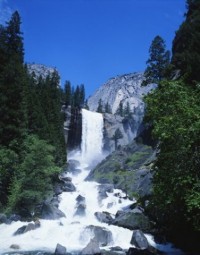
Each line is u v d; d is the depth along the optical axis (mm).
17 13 73625
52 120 68438
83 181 67562
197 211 21109
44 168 42062
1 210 39000
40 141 43469
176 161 20422
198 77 50812
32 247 29047
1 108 44094
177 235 30703
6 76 46906
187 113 20250
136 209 39250
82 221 40188
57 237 31953
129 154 70000
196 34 57719
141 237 30453
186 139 19812
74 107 114562
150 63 70500
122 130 126062
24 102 49000
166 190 20516
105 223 38969
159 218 32625
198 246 28578
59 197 48812
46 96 71750
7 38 72250
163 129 20641
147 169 54188
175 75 58875
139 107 167500
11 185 41094
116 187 55688
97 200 49312
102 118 123875
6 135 43750
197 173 20047
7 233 33094
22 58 74250
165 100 22578
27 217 38469
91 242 27188
